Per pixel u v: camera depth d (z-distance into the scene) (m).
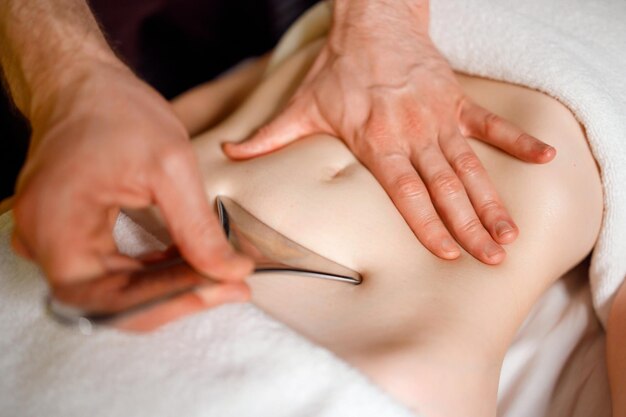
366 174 0.70
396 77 0.75
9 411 0.48
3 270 0.58
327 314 0.57
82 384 0.48
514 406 0.69
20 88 0.62
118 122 0.50
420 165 0.68
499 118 0.70
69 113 0.52
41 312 0.54
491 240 0.61
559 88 0.72
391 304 0.58
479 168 0.66
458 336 0.56
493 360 0.58
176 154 0.49
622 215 0.71
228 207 0.66
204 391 0.47
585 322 0.76
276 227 0.64
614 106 0.72
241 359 0.49
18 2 0.64
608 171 0.70
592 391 0.70
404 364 0.52
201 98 1.03
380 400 0.47
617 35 0.80
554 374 0.72
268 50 1.49
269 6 1.46
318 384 0.47
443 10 0.82
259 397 0.47
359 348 0.54
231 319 0.51
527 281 0.63
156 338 0.50
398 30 0.79
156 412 0.46
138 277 0.46
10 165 1.19
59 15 0.62
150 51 1.38
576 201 0.67
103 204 0.49
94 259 0.46
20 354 0.51
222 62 1.47
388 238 0.63
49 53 0.59
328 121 0.75
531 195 0.66
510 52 0.76
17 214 0.47
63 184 0.47
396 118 0.71
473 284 0.60
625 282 0.72
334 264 0.61
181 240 0.48
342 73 0.77
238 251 0.58
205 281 0.47
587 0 0.84
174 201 0.48
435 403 0.52
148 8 1.29
